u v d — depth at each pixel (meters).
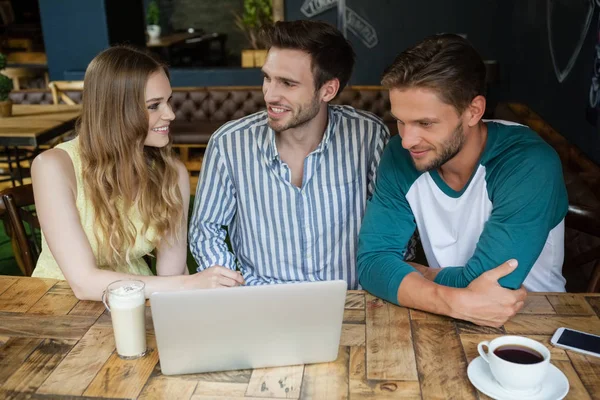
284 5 6.04
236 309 1.07
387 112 4.86
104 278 1.45
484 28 5.72
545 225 1.37
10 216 1.83
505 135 1.42
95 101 1.58
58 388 1.08
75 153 1.64
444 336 1.24
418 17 5.83
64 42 5.80
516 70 5.57
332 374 1.12
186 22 10.15
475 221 1.47
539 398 1.02
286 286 1.06
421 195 1.51
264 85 1.58
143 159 1.64
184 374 1.12
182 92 5.05
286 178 1.70
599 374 1.10
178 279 1.47
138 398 1.06
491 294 1.26
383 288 1.39
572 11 3.92
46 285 1.50
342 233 1.78
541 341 1.21
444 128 1.28
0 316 1.34
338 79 1.60
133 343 1.16
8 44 8.84
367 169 1.76
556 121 4.32
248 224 1.78
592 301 1.37
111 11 5.80
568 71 4.00
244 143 1.70
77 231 1.55
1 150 4.86
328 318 1.10
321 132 1.70
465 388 1.07
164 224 1.71
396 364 1.14
